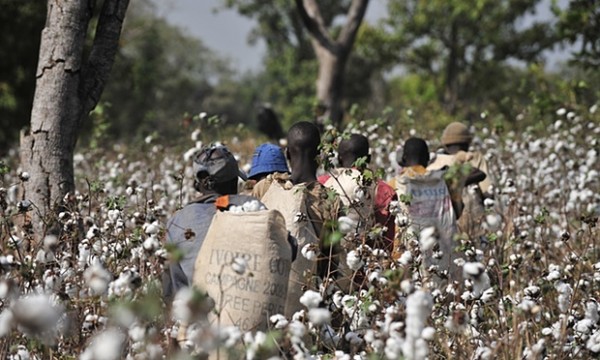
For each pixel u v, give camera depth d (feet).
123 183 67.82
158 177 75.20
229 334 28.66
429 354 33.73
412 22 315.17
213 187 37.29
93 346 28.76
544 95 95.20
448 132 61.36
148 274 37.09
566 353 35.99
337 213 39.04
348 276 38.99
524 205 66.49
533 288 38.04
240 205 36.19
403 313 30.76
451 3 303.27
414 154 49.98
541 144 74.84
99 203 49.32
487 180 59.77
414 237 41.86
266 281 33.01
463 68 318.45
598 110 92.48
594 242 51.31
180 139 80.59
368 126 81.61
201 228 35.76
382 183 43.60
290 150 42.37
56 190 51.52
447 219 46.24
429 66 324.60
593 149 68.23
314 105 94.32
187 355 28.86
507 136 86.74
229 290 32.91
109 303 30.78
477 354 33.53
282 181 40.96
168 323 32.48
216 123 71.05
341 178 44.06
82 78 53.67
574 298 40.24
